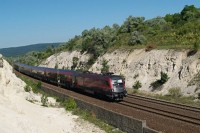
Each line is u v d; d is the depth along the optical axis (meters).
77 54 82.06
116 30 84.44
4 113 24.89
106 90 38.22
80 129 26.61
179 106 32.03
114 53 60.66
